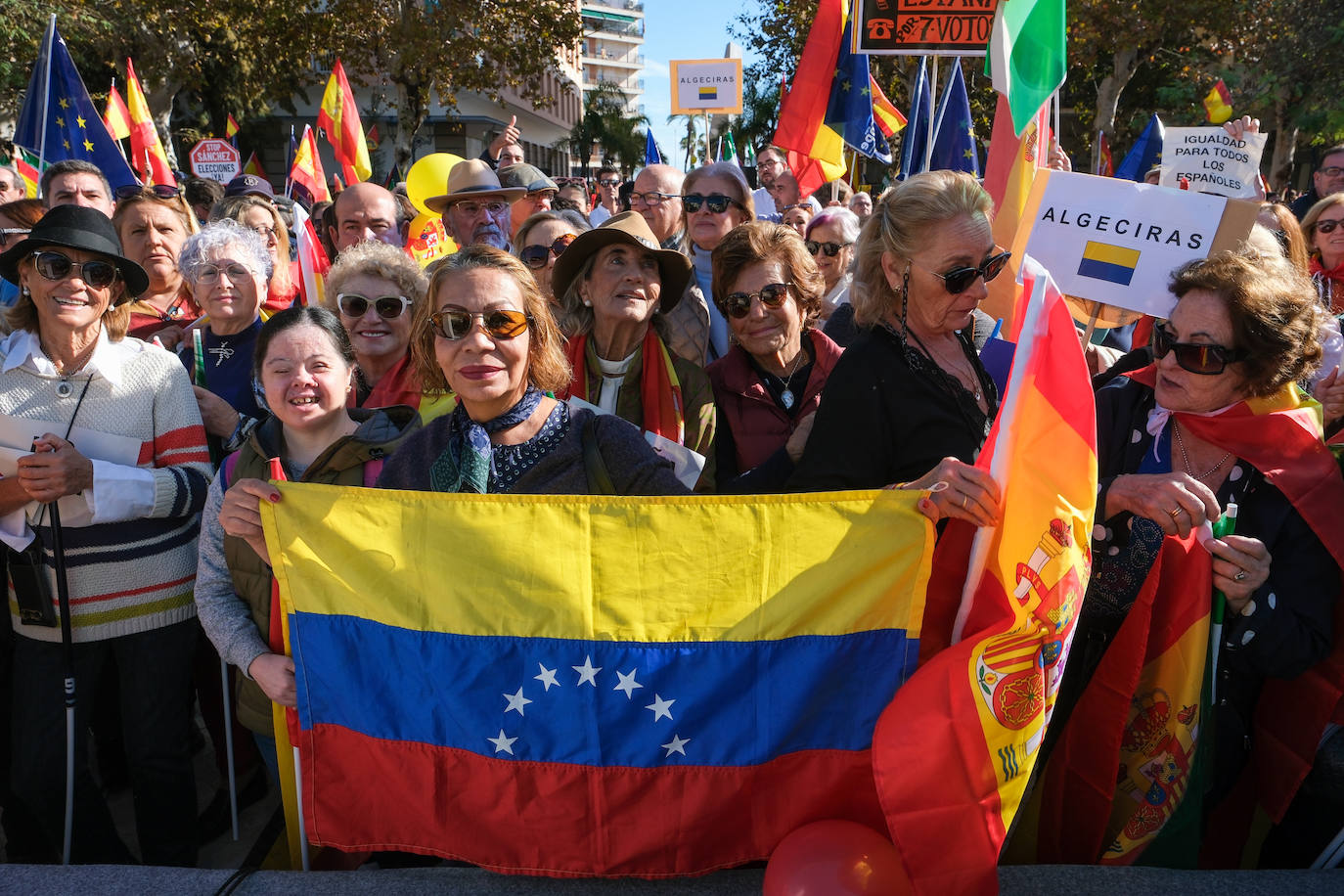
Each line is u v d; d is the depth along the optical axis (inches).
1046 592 74.4
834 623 83.7
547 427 90.6
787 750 84.7
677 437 128.5
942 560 85.0
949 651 77.7
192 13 948.6
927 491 81.0
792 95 277.9
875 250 95.6
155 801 115.8
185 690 118.3
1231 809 99.0
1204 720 86.8
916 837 75.7
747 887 84.0
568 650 85.3
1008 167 164.6
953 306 92.8
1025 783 75.9
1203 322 85.4
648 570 84.9
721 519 84.3
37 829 118.8
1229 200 119.8
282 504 89.0
